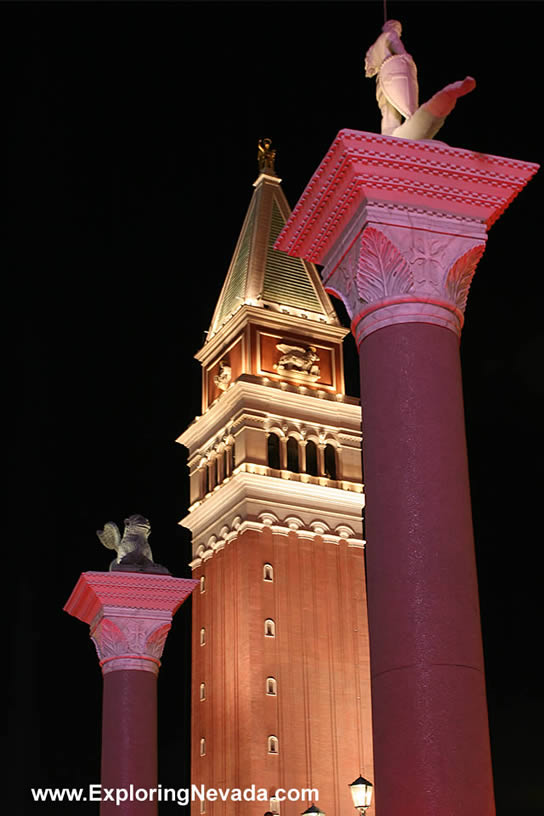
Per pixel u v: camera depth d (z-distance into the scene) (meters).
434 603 16.66
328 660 82.56
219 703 82.19
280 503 85.88
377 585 17.20
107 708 37.78
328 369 92.81
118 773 36.72
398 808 15.97
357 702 82.31
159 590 38.56
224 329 93.44
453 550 17.02
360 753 80.69
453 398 18.06
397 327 18.28
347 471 89.31
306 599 83.69
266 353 90.62
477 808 15.84
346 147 18.08
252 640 80.31
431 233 18.67
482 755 16.19
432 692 16.22
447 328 18.53
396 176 18.41
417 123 18.86
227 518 87.19
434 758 15.92
